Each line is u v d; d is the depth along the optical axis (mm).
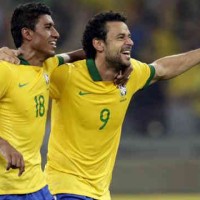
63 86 21141
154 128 51031
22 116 19609
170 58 22750
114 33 20984
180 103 52938
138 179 47125
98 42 21141
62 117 21375
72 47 55562
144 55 55188
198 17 57375
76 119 21266
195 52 22938
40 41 19953
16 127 19609
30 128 19766
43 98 20047
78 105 21156
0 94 19266
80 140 21328
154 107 51281
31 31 19969
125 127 50594
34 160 20109
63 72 21062
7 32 55375
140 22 56656
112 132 21609
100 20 21094
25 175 19922
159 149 49750
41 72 20031
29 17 19969
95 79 21109
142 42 55719
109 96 21234
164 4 57688
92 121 21234
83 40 21391
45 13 20078
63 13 56281
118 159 48281
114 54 20953
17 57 19859
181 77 54031
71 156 21344
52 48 20125
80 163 21375
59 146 21469
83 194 21328
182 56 22828
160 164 47312
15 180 19812
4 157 19562
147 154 49438
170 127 51562
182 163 47344
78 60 21609
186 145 50188
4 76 19250
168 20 57094
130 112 50938
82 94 21141
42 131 20156
